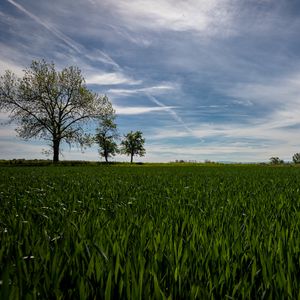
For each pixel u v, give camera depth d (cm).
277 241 331
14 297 175
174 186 1088
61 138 6047
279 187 1055
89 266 230
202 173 2289
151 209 553
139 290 195
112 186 1067
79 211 531
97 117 6188
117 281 218
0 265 235
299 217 471
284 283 210
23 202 627
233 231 374
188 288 218
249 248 302
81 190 905
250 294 209
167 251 284
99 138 9075
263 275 229
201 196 764
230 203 625
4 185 1066
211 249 285
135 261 242
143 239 315
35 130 5844
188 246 284
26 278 212
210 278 221
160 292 188
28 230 362
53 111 5969
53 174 1919
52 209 532
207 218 465
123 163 7319
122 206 593
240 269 248
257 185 1145
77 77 6028
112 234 339
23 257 243
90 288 205
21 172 2195
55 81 5919
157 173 2247
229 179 1523
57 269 223
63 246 289
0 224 410
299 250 288
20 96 5747
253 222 434
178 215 488
